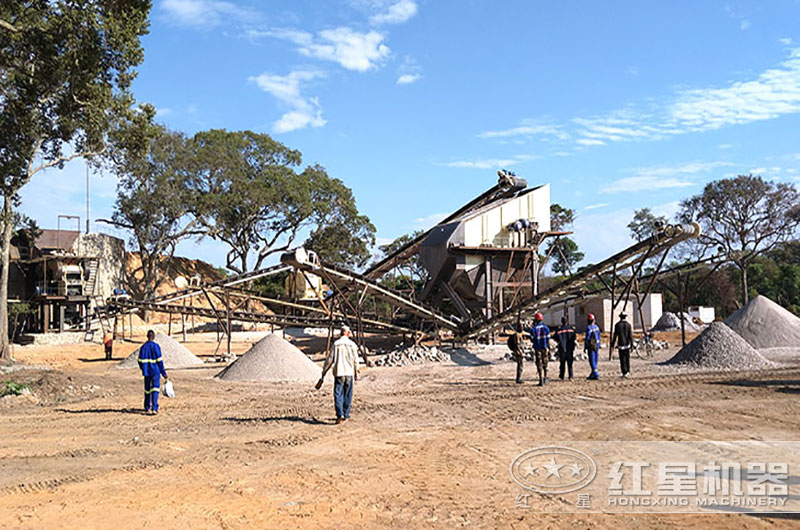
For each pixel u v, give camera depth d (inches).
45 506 258.1
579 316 1792.6
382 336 1572.3
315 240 2496.3
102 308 1643.7
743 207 2242.9
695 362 766.5
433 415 480.1
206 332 1975.9
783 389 555.2
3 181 1125.1
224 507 254.4
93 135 1180.5
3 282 1153.4
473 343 1186.0
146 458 345.4
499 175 1341.0
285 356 798.5
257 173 2332.7
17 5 993.5
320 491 275.7
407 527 227.1
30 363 1116.5
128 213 2021.4
